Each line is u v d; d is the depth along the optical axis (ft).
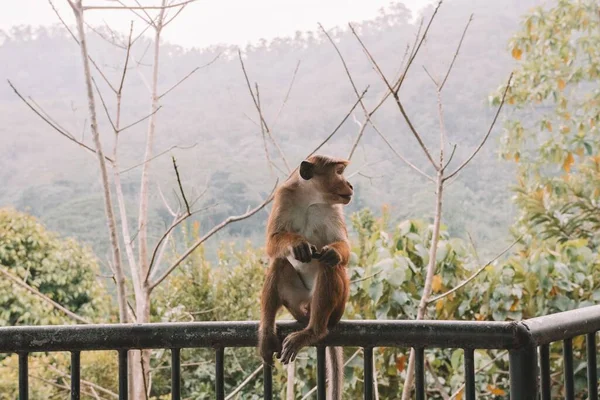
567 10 34.09
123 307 19.20
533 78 34.09
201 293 36.04
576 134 33.19
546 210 28.30
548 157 33.22
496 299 21.24
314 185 13.88
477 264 23.06
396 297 20.76
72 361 8.75
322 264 11.79
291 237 12.42
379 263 20.53
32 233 36.73
